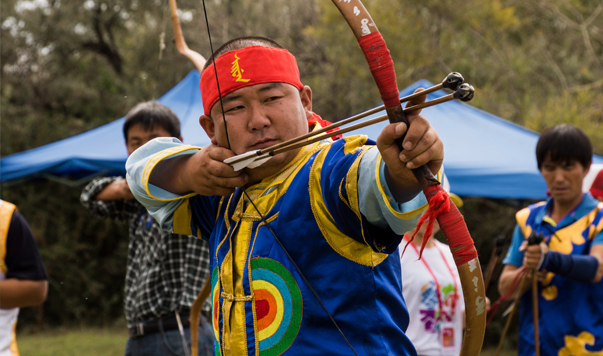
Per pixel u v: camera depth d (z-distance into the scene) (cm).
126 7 1270
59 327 1070
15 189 1074
